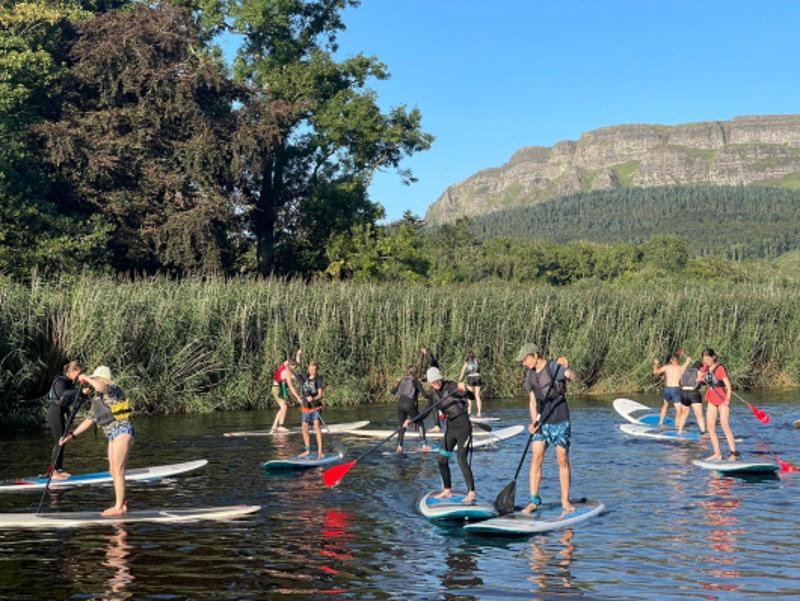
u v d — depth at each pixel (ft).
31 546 31.96
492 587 26.76
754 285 134.00
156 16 132.36
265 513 37.86
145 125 128.57
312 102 142.51
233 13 150.00
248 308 90.02
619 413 79.92
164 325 84.28
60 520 35.73
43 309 78.43
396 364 95.86
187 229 121.49
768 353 119.34
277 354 89.25
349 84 158.20
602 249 525.34
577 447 59.26
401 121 156.46
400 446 57.57
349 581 27.48
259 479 46.98
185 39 132.05
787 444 59.93
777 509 38.11
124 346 80.89
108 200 121.70
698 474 47.70
